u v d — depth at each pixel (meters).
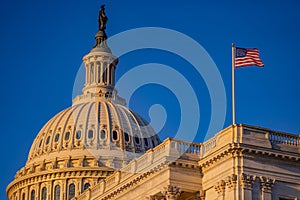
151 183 140.12
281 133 132.00
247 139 129.50
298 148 132.38
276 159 130.25
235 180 127.62
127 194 148.50
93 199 162.88
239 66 133.25
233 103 133.12
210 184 133.50
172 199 134.00
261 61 133.12
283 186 129.88
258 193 128.00
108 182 160.38
